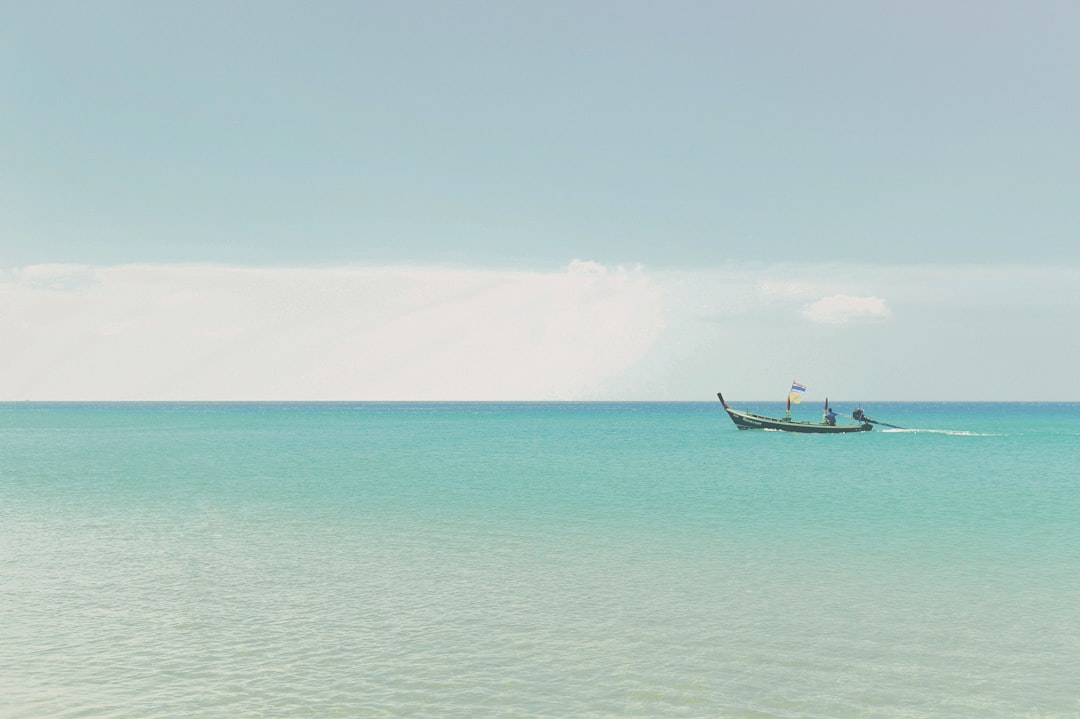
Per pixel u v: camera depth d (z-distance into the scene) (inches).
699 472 2087.8
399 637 673.6
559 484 1793.8
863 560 965.8
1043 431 4790.8
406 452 2898.6
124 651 639.8
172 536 1127.0
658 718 523.2
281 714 525.7
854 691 567.8
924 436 4082.2
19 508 1411.2
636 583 850.8
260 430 5098.4
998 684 581.6
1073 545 1062.4
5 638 668.7
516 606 762.8
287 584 847.1
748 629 695.7
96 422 6722.4
